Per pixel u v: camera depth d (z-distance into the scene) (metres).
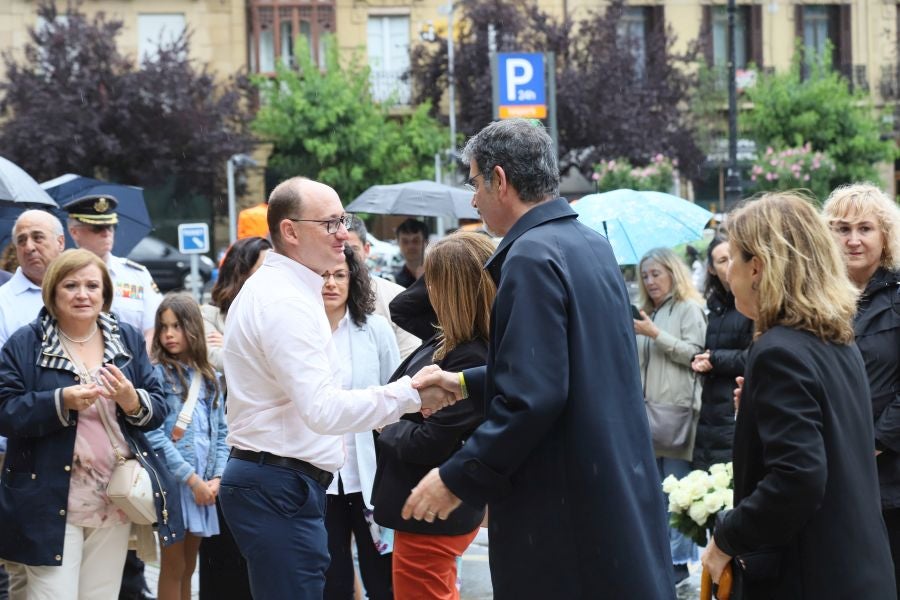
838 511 3.20
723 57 36.38
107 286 5.20
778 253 3.32
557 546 3.31
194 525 5.62
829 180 30.67
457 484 3.24
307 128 32.16
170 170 31.20
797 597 3.23
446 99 34.12
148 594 6.57
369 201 10.92
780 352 3.21
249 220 10.70
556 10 34.91
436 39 33.00
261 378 4.14
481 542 8.12
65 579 4.89
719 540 3.33
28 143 29.45
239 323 4.16
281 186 4.25
